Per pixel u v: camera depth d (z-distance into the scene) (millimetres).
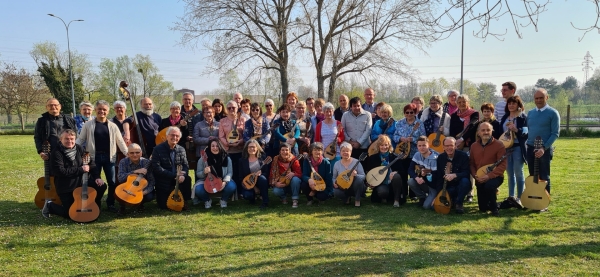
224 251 4836
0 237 5395
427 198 6867
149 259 4609
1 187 8953
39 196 6734
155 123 7715
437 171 6664
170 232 5613
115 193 6332
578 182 8641
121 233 5562
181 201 6742
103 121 6742
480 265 4270
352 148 7711
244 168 7238
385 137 7180
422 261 4379
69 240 5289
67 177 6148
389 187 7156
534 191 6395
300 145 7711
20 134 33219
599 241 4965
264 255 4664
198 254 4738
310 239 5246
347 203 7223
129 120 7422
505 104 7176
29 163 13617
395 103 27156
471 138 7102
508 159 6762
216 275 4117
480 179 6309
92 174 6496
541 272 4086
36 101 36156
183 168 6887
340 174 7070
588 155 13562
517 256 4523
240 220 6219
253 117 7711
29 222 6113
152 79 44750
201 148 7543
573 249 4672
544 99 6309
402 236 5324
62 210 6289
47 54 41344
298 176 7152
